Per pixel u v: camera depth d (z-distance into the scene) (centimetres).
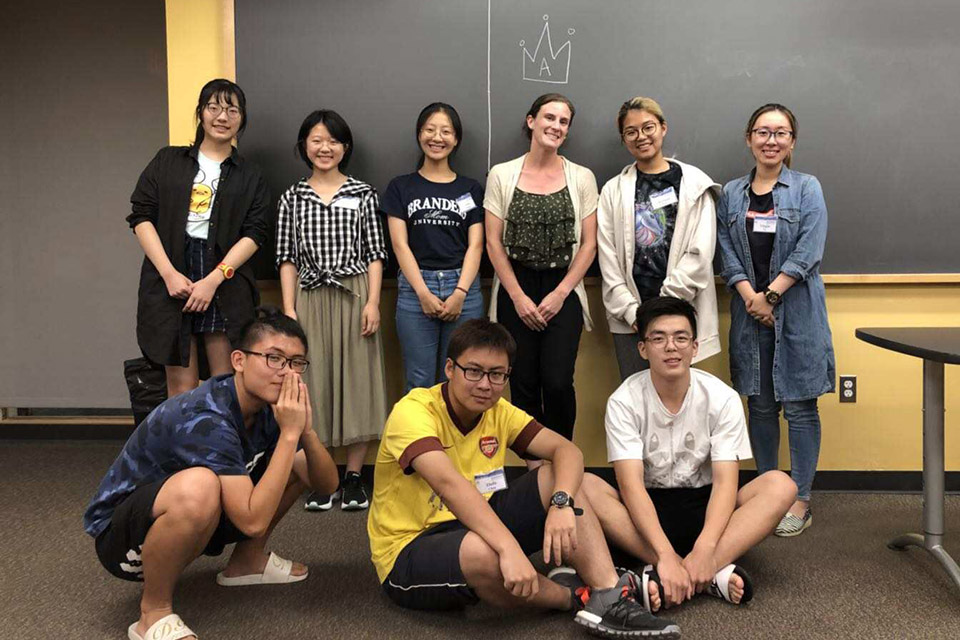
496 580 193
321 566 251
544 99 304
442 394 215
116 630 206
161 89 432
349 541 275
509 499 216
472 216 317
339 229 316
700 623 209
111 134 435
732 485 227
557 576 222
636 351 310
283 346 192
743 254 294
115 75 433
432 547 201
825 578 239
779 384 288
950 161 324
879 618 211
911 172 325
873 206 327
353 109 336
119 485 200
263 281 343
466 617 212
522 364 311
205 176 305
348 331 317
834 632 203
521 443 223
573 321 307
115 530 192
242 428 200
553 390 304
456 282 313
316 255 316
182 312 297
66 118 436
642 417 237
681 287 293
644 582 208
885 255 328
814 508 312
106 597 227
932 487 244
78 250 441
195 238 303
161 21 429
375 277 320
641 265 305
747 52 326
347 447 346
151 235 300
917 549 263
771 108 287
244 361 194
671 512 239
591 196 314
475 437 217
